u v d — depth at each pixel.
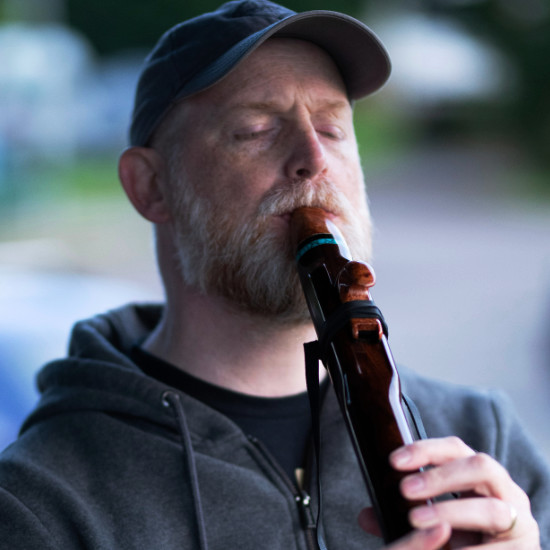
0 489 1.45
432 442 1.07
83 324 1.78
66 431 1.57
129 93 23.83
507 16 28.59
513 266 10.85
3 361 3.07
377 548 1.54
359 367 1.13
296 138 1.51
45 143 14.34
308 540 1.51
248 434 1.59
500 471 1.11
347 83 1.71
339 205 1.49
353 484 1.59
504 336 7.37
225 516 1.48
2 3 18.33
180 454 1.53
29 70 13.63
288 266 1.45
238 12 1.62
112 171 21.72
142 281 9.78
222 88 1.55
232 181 1.52
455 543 1.19
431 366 6.57
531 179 21.48
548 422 5.26
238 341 1.59
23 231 12.41
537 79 26.22
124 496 1.48
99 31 28.45
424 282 9.94
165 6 28.39
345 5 28.86
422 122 30.50
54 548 1.42
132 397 1.58
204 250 1.54
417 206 17.27
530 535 1.15
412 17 30.75
